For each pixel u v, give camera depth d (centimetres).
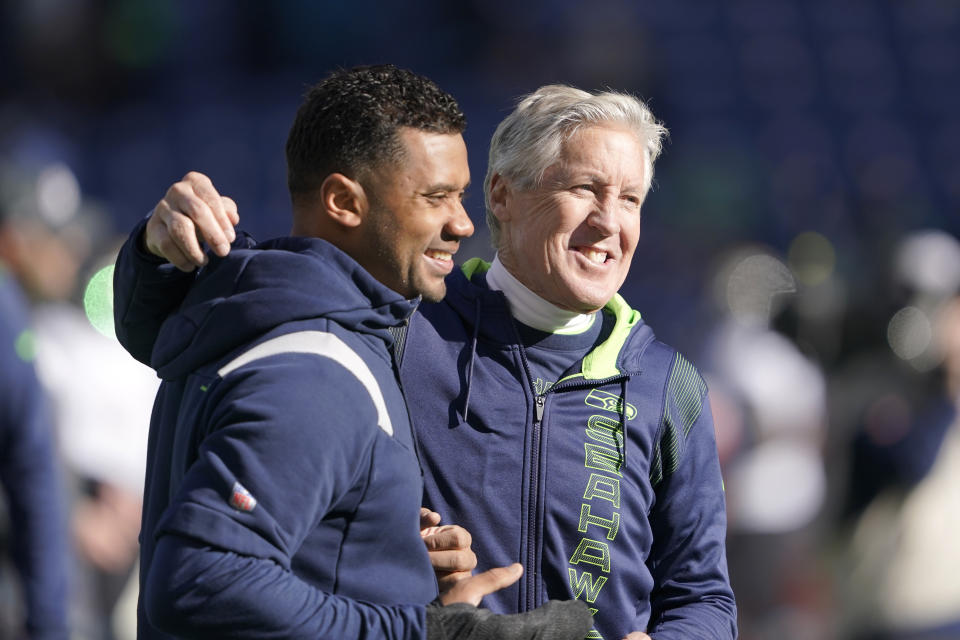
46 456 1146
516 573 730
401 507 674
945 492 1573
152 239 681
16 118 3856
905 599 1575
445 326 845
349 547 661
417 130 698
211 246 671
